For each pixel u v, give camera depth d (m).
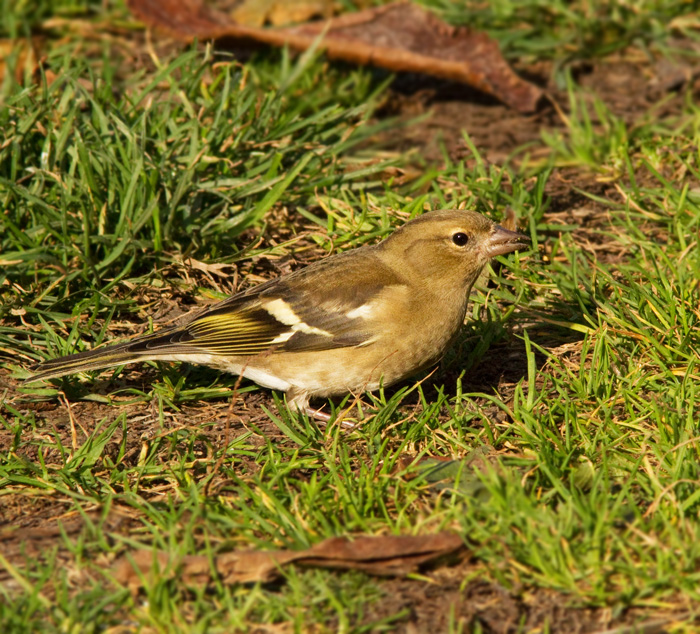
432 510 7.93
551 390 9.59
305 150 13.45
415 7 16.61
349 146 14.06
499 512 7.57
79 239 11.59
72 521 8.11
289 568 7.23
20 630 6.66
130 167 11.81
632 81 17.14
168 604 6.88
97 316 11.26
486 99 17.05
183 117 13.39
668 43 17.67
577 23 17.72
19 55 15.51
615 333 10.32
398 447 9.05
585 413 9.18
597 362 9.64
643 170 14.16
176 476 8.66
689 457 8.24
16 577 7.13
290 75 15.51
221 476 8.69
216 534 7.72
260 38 16.06
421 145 15.31
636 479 8.09
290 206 12.91
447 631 6.80
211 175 12.58
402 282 9.79
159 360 9.99
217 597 7.08
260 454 8.89
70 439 9.41
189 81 13.77
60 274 11.31
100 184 11.95
